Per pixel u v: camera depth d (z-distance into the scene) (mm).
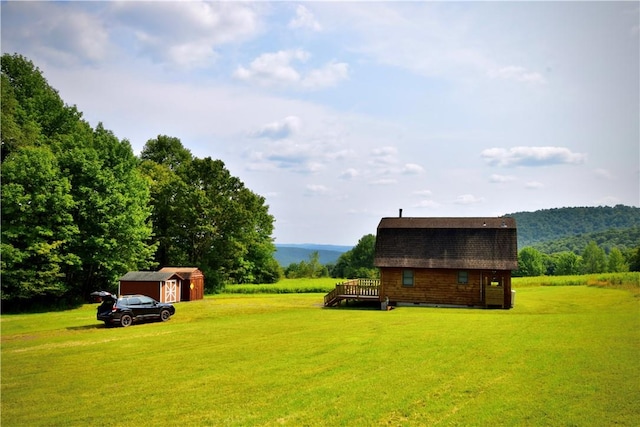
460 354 19234
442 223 44031
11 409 14594
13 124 50031
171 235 69250
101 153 53188
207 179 68938
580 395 13773
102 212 49938
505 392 14344
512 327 25391
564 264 142625
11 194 45281
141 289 49062
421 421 12453
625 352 18281
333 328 27547
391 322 29484
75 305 49812
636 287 49469
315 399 14453
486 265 39438
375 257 42781
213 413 13695
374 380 16078
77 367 19578
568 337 21703
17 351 23219
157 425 12992
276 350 21516
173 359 20531
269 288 66812
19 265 46344
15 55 60438
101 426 13070
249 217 69312
